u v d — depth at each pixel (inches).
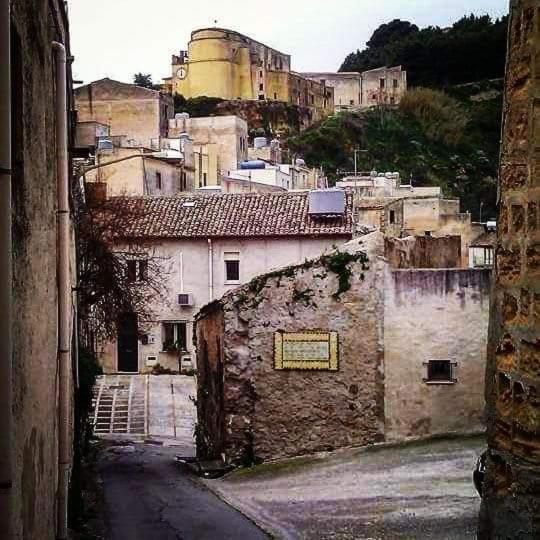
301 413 774.5
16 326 239.5
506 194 273.0
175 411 1347.2
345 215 1475.1
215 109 4180.6
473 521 519.8
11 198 224.7
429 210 1897.1
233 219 1509.6
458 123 4249.5
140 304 1370.6
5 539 206.8
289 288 775.1
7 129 208.1
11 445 210.8
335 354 765.9
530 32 260.2
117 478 849.5
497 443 274.4
